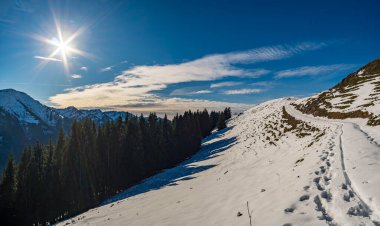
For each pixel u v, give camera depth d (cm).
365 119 3102
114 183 5350
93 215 2311
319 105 5547
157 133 6912
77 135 5238
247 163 3234
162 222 1384
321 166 1348
